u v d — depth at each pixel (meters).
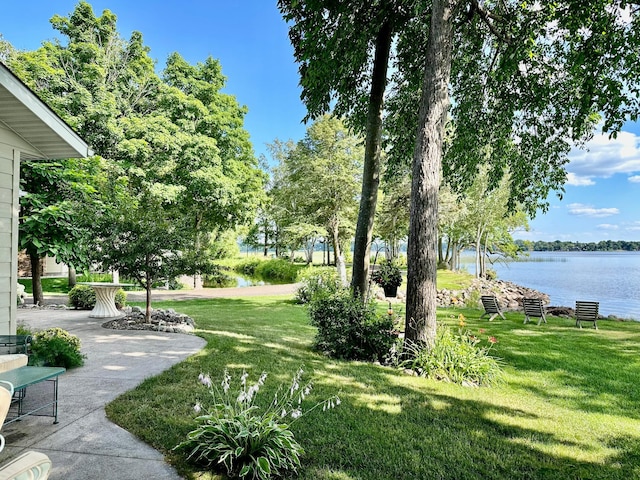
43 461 1.51
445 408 3.87
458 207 18.52
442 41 5.36
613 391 4.85
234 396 3.75
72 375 4.39
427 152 5.38
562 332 9.12
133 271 7.45
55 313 9.69
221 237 31.95
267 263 30.44
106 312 9.03
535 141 7.47
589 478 2.65
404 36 7.32
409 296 5.48
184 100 16.16
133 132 14.53
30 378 2.85
